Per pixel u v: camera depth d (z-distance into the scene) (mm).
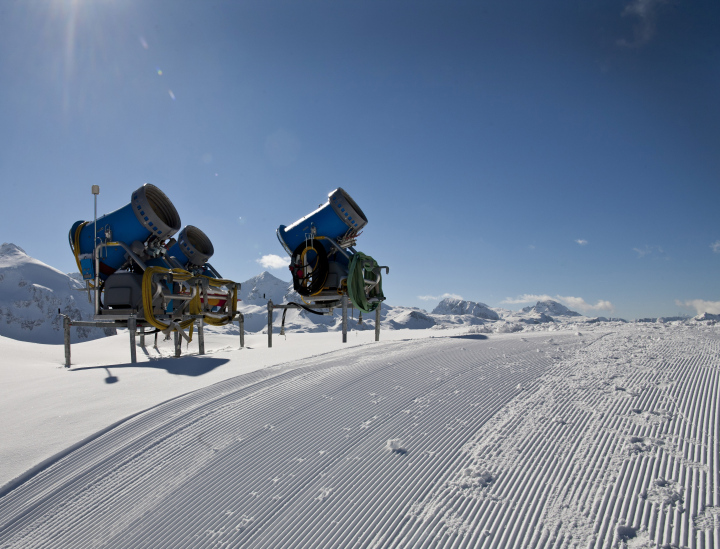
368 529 4035
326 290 13789
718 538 3553
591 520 3875
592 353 8711
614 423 5477
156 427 6133
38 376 9328
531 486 4402
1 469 5246
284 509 4414
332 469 4996
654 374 7047
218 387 7520
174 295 11562
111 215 12312
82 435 5969
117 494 4824
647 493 4148
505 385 7000
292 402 6715
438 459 5023
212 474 5047
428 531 3932
